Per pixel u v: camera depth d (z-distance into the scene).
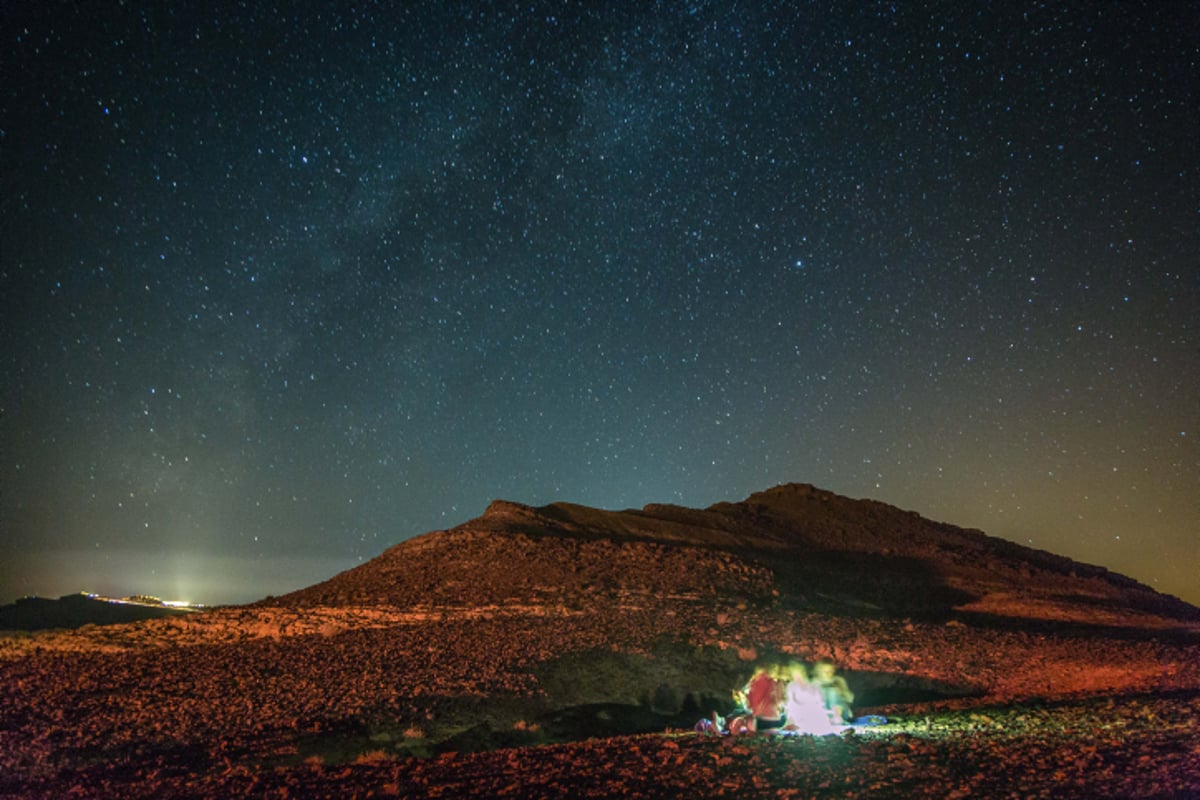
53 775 13.49
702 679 23.98
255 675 21.92
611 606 34.06
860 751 12.10
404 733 17.08
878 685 24.16
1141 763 10.40
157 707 18.50
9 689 20.94
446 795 10.15
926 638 29.91
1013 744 12.33
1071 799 8.91
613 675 23.36
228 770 13.34
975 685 23.72
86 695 20.00
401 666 22.77
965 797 9.21
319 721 17.09
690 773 10.90
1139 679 21.69
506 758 12.72
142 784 12.15
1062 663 25.23
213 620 33.25
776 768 11.05
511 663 23.17
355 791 10.52
